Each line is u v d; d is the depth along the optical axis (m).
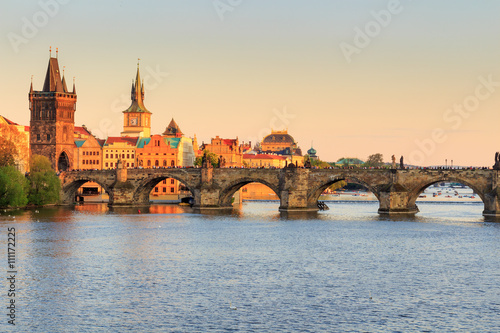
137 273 143.25
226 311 116.31
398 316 114.44
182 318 112.69
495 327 109.69
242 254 166.75
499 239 193.25
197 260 158.25
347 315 114.75
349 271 146.50
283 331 107.19
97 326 108.94
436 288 131.75
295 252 170.00
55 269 146.75
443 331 107.88
